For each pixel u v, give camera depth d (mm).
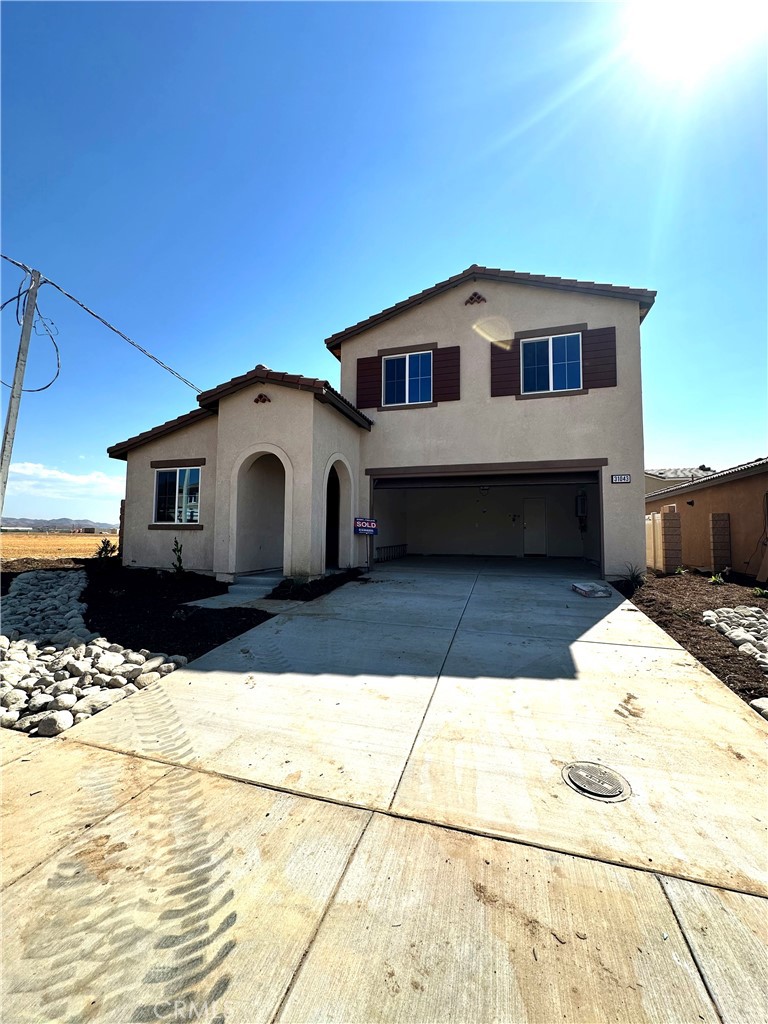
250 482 10328
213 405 10422
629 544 10562
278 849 2371
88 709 4008
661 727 3670
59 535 41844
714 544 12227
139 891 2102
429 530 19484
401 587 9742
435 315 12336
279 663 5199
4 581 9992
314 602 8125
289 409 9562
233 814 2660
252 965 1747
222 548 9906
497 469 11633
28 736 3648
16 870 2223
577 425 11094
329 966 1740
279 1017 1564
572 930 1885
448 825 2553
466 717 3871
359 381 12906
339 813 2662
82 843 2420
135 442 11695
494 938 1848
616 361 10906
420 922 1927
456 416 12008
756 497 11008
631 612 7402
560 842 2410
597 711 3959
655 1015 1562
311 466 9352
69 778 3041
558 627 6527
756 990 1643
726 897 2047
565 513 18047
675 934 1861
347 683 4621
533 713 3932
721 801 2740
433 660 5242
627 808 2684
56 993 1653
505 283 11773
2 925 1920
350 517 11812
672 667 4988
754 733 3562
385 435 12594
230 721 3840
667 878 2162
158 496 11742
